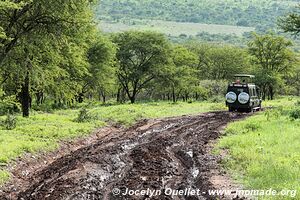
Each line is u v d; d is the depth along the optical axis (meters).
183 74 76.62
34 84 33.84
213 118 34.56
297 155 16.20
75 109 49.75
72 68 40.41
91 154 19.39
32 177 15.73
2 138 20.78
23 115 33.12
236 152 17.77
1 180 14.68
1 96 32.47
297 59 88.38
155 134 26.09
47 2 27.30
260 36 87.38
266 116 30.38
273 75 83.31
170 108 47.03
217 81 91.88
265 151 17.55
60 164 17.64
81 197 12.52
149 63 69.94
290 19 41.41
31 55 30.22
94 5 31.97
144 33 69.94
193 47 106.81
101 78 59.34
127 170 16.14
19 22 28.56
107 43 58.75
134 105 52.25
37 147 19.75
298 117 27.97
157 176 15.09
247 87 38.69
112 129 30.12
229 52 101.50
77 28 29.67
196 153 19.12
